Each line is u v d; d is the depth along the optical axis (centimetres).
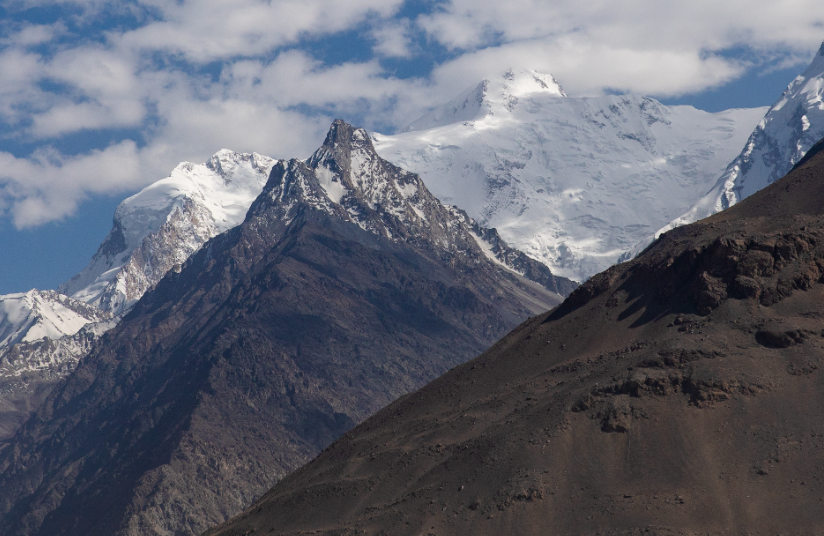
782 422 18362
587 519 17562
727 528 16700
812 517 16425
